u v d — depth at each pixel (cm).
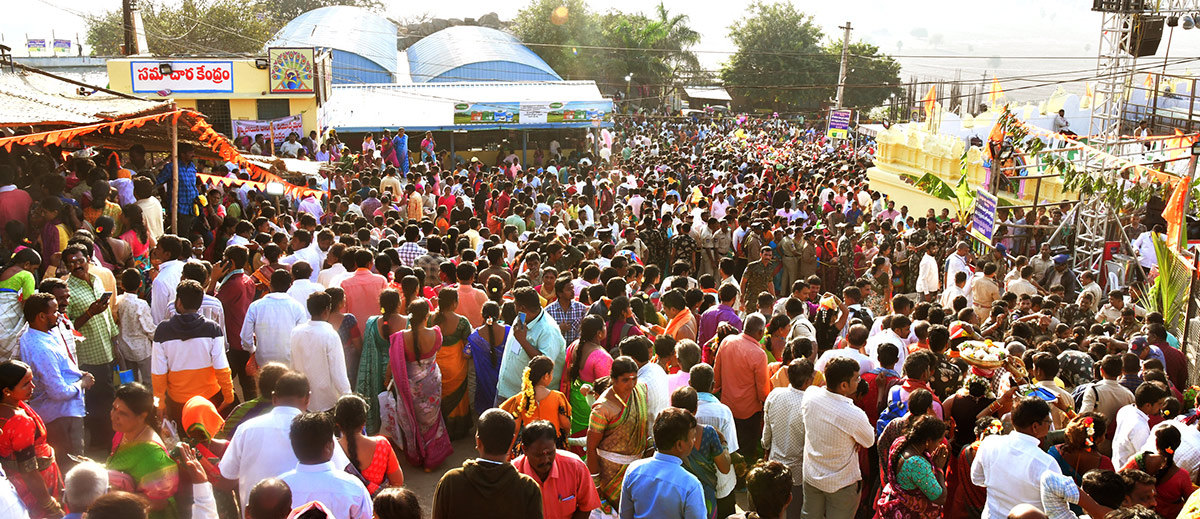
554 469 470
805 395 594
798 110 6600
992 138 1711
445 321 725
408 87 3538
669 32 6331
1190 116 2394
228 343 768
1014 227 1669
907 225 1792
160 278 759
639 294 874
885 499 540
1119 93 2177
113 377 702
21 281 645
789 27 6669
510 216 1537
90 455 681
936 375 662
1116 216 1582
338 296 693
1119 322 1048
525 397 584
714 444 539
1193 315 1114
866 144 4084
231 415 526
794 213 1866
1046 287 1451
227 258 790
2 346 630
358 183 1825
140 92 2617
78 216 866
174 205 1075
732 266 963
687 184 2542
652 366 604
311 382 639
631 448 554
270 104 2716
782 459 624
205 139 1160
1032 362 676
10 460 472
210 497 498
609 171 2614
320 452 426
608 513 556
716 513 575
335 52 4575
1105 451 665
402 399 686
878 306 1203
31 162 1072
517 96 3362
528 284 829
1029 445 517
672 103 6450
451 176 2070
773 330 749
